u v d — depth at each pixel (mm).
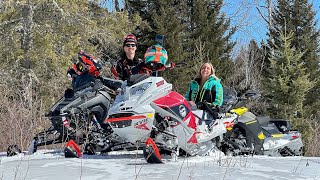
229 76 23297
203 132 6102
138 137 5574
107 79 6809
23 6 16734
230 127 7289
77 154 6020
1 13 16516
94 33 18500
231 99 7617
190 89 7633
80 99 6473
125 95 5629
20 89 16250
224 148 7250
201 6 24000
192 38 23516
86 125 6410
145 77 5746
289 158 6297
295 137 8516
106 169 4793
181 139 5836
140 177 4305
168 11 20953
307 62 22859
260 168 5066
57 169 4770
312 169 5070
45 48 16469
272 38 25797
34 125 9312
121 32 19344
